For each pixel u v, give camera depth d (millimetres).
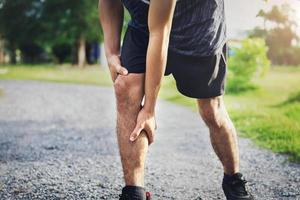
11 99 12156
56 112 9375
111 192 3545
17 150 5332
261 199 3346
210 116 2484
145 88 2139
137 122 2170
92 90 15812
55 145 5668
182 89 2377
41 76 25078
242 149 5172
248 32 10742
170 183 3795
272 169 4262
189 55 2252
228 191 2664
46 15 41656
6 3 42781
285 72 19797
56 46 52250
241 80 12727
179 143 5742
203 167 4402
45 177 4012
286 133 5766
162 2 2010
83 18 40812
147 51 2086
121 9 2379
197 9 2225
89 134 6582
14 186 3707
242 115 7621
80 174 4125
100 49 49188
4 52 55125
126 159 2184
